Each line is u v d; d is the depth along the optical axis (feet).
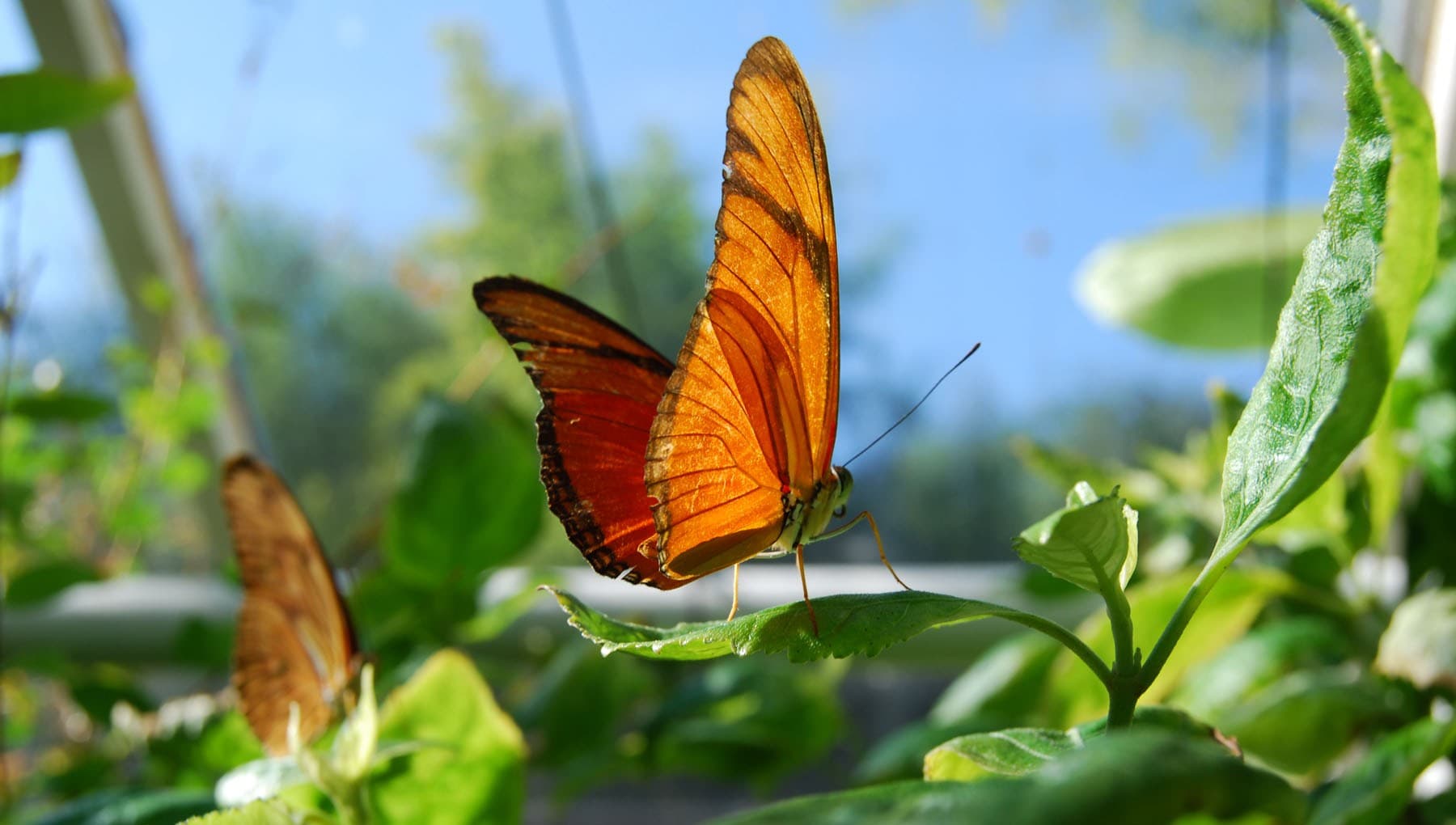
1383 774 0.46
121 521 1.12
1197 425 1.25
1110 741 0.34
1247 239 1.01
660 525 0.53
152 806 0.58
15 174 0.66
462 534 0.84
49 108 0.64
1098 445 1.29
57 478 1.14
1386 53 0.39
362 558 1.21
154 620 1.18
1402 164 0.38
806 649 0.44
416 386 1.38
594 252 1.18
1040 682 0.78
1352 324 0.42
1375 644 0.72
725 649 0.45
